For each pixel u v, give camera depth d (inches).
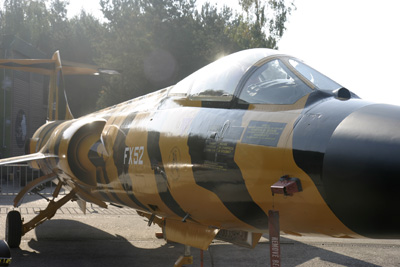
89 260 271.9
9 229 300.7
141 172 195.3
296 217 129.1
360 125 118.4
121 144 221.3
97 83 1925.4
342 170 112.9
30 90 1195.3
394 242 334.3
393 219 107.7
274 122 137.9
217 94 169.3
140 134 204.5
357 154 112.3
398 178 105.3
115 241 329.7
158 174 181.8
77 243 320.8
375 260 277.7
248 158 136.9
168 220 201.9
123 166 214.2
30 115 1196.5
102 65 1341.0
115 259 275.4
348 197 112.3
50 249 300.7
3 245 143.9
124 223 404.2
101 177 245.3
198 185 157.8
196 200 162.6
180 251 299.4
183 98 189.6
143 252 295.3
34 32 2346.2
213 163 150.0
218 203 152.1
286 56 168.4
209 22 1578.5
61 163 270.1
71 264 261.7
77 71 474.0
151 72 1272.1
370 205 109.5
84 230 367.9
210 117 163.0
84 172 266.7
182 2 1430.9
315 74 160.2
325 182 115.9
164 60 1277.1
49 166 304.8
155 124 195.6
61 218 425.1
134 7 1471.5
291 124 132.4
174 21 1365.7
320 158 117.8
